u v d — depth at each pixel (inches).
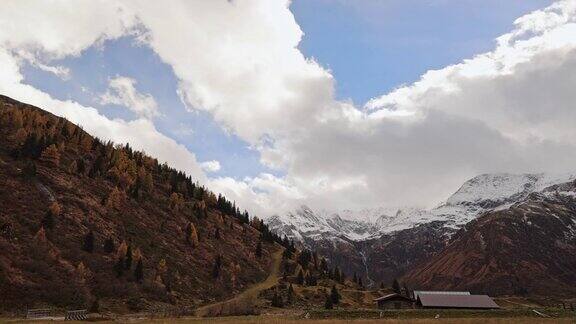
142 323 2194.9
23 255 4001.0
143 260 5462.6
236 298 5600.4
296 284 6683.1
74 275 4163.4
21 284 3582.7
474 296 4264.3
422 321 2186.3
